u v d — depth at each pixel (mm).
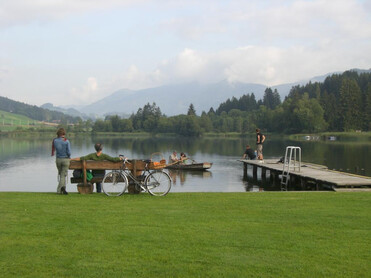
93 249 6160
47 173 32844
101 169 11922
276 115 142750
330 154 53844
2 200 10312
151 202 10234
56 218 8109
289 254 6055
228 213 8844
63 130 11680
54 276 5133
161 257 5840
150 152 64312
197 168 33719
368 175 30188
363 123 129125
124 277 5121
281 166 25391
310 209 9391
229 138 140500
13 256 5816
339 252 6168
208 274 5242
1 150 67000
